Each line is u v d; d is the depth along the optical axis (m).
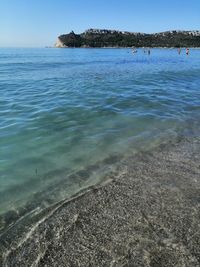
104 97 16.44
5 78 26.05
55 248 5.15
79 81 23.80
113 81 23.72
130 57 71.62
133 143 9.81
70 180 7.46
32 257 4.97
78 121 12.02
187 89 20.02
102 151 9.18
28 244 5.25
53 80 24.66
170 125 11.71
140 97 16.66
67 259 4.92
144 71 33.50
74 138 10.20
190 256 4.90
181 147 9.48
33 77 27.09
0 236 5.45
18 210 6.23
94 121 12.05
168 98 16.59
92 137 10.32
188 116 13.00
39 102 15.20
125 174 7.70
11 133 10.56
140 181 7.32
